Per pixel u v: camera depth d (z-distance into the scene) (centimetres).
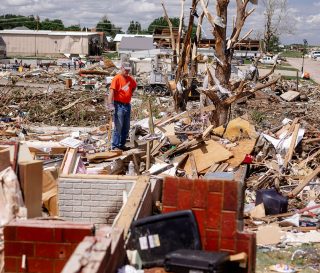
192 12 1891
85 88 3891
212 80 1661
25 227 505
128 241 548
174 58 2047
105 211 750
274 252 773
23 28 10869
